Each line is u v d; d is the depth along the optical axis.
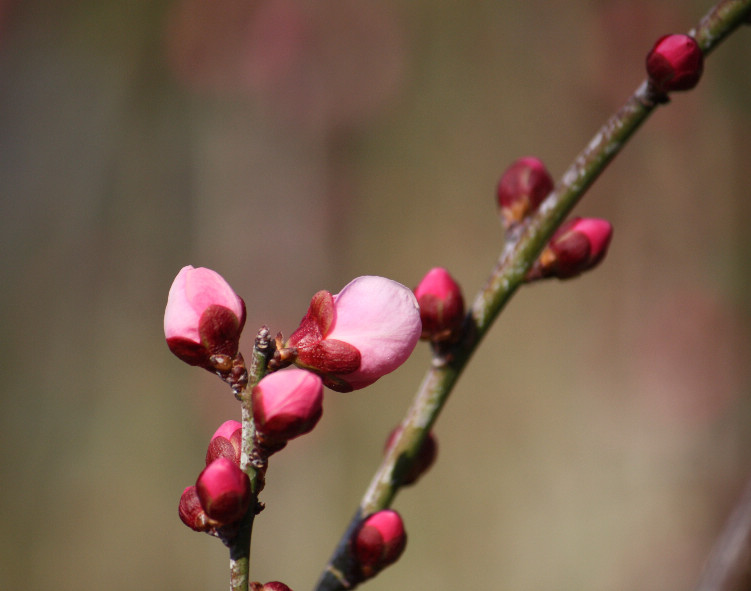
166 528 1.00
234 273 1.03
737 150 1.07
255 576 0.86
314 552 0.88
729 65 1.07
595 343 1.05
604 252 0.39
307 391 0.36
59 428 1.04
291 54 1.10
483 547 0.99
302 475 0.91
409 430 0.39
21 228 1.09
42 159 1.10
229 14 1.10
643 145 1.08
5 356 1.05
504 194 0.40
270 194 1.06
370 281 0.37
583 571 0.94
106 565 0.98
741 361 0.99
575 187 0.39
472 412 1.06
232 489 0.36
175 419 1.04
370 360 0.36
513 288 0.39
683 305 1.02
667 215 1.07
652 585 0.91
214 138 1.08
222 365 0.36
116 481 1.02
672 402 0.99
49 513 1.00
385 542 0.38
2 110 1.09
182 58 1.10
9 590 0.96
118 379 1.07
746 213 1.06
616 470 0.98
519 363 1.07
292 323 1.02
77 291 1.09
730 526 0.41
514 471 1.02
